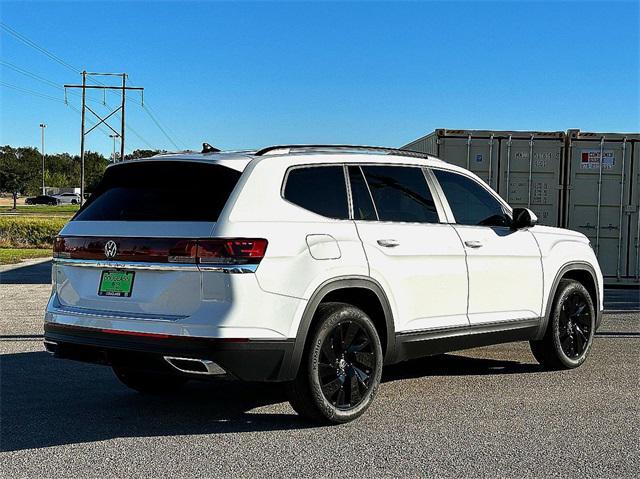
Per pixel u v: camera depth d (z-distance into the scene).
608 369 7.64
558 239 7.61
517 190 13.98
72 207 88.75
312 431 5.37
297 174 5.54
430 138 14.52
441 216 6.45
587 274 8.00
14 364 7.76
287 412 5.92
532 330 7.21
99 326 5.31
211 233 4.99
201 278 4.98
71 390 6.66
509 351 8.66
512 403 6.21
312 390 5.32
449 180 6.69
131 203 5.48
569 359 7.59
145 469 4.56
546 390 6.70
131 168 5.65
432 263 6.18
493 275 6.75
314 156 5.73
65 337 5.53
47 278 17.94
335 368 5.47
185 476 4.44
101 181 5.86
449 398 6.38
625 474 4.50
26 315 11.45
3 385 6.81
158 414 5.86
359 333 5.61
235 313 4.94
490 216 6.96
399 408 6.03
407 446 5.02
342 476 4.45
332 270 5.42
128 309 5.24
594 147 14.10
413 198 6.28
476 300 6.60
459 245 6.44
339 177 5.79
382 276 5.77
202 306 4.98
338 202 5.70
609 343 9.15
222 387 6.87
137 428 5.46
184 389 6.79
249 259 5.00
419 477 4.43
